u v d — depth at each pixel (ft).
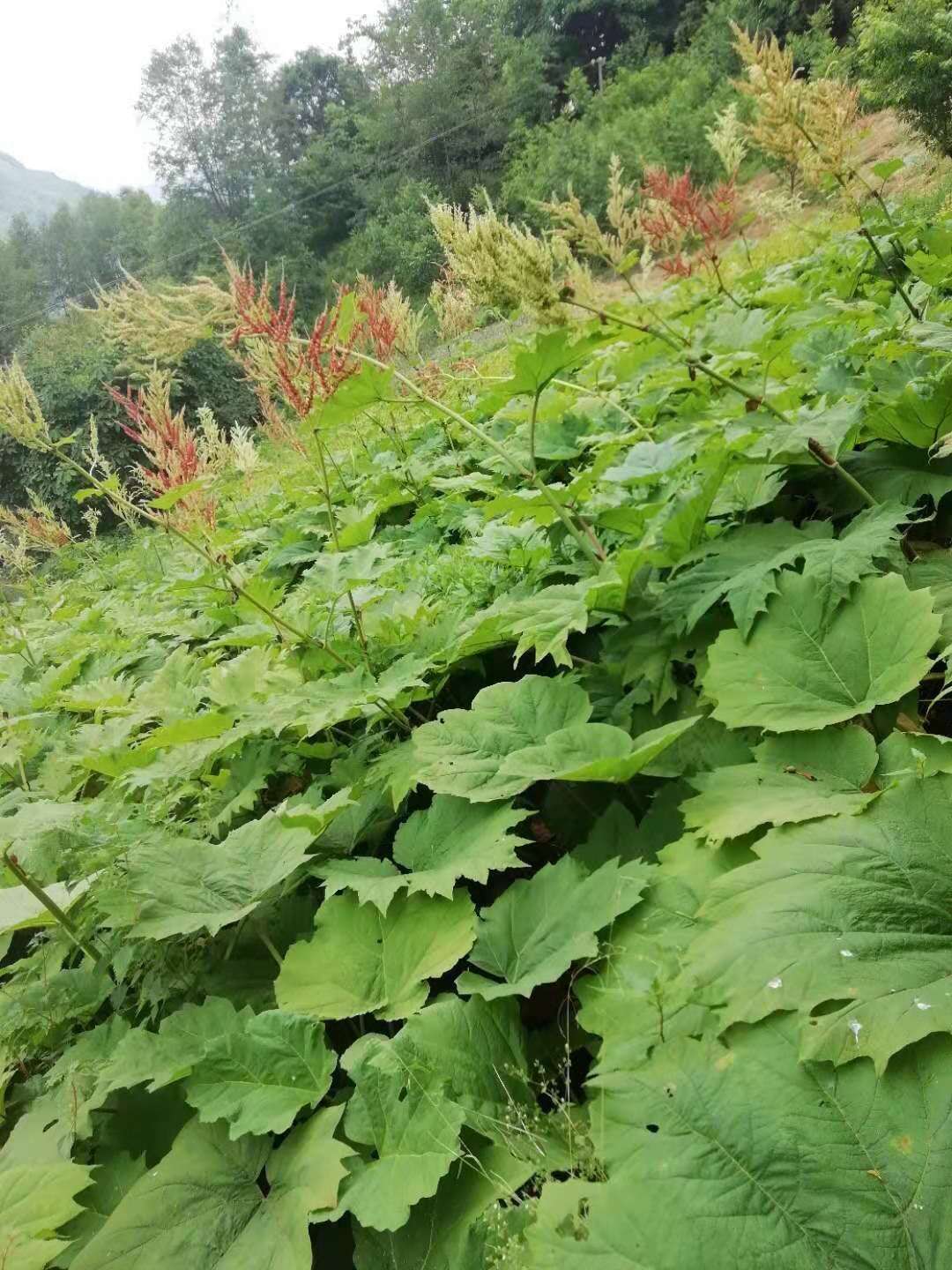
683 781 6.91
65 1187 5.63
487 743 7.58
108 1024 7.00
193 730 8.93
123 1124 6.41
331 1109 5.49
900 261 15.17
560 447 13.01
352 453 22.67
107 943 7.76
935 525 8.45
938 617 6.23
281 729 8.46
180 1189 5.39
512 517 11.50
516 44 142.20
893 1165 3.84
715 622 7.86
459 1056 5.50
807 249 21.38
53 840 7.50
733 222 11.14
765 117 9.30
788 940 4.74
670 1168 4.17
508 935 6.31
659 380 12.46
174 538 26.08
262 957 7.43
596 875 6.20
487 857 6.61
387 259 110.63
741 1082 4.40
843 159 9.45
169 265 165.07
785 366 11.43
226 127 189.98
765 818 5.64
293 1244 4.74
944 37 22.56
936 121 24.50
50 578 35.96
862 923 4.70
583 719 7.59
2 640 19.93
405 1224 4.86
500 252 7.53
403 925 6.74
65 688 17.30
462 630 9.48
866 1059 4.21
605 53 140.46
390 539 16.70
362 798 8.22
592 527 9.74
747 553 7.97
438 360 21.01
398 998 6.23
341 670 10.43
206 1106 5.69
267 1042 5.96
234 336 8.59
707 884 5.76
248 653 10.85
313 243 172.14
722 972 4.77
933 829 5.08
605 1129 4.56
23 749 12.79
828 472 8.81
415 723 10.05
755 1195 3.94
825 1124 4.07
